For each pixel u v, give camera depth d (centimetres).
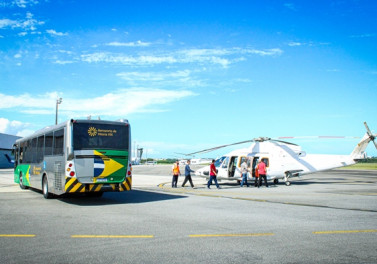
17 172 2048
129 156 1337
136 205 1237
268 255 549
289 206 1191
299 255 549
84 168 1251
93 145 1273
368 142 2461
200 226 805
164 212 1046
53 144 1409
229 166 2381
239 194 1677
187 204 1259
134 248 595
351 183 2656
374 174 4578
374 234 712
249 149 2441
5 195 1653
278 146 2412
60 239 666
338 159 2488
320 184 2534
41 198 1518
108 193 1745
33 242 641
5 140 6262
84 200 1424
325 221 874
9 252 570
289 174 2405
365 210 1081
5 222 867
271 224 831
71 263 508
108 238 674
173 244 623
